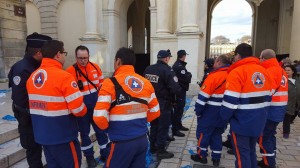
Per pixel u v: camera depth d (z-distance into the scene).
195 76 10.73
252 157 3.19
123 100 2.35
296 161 4.18
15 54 10.63
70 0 16.25
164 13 11.83
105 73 14.57
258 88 2.96
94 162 3.82
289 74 5.20
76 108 2.52
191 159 4.18
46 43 2.56
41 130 2.54
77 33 16.38
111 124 2.38
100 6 14.29
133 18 22.89
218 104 3.70
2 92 8.26
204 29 11.62
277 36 20.53
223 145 4.77
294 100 5.20
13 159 3.75
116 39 14.72
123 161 2.38
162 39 11.91
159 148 4.20
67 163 2.64
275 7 20.88
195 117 7.02
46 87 2.46
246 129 2.99
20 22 10.75
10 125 4.59
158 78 4.04
